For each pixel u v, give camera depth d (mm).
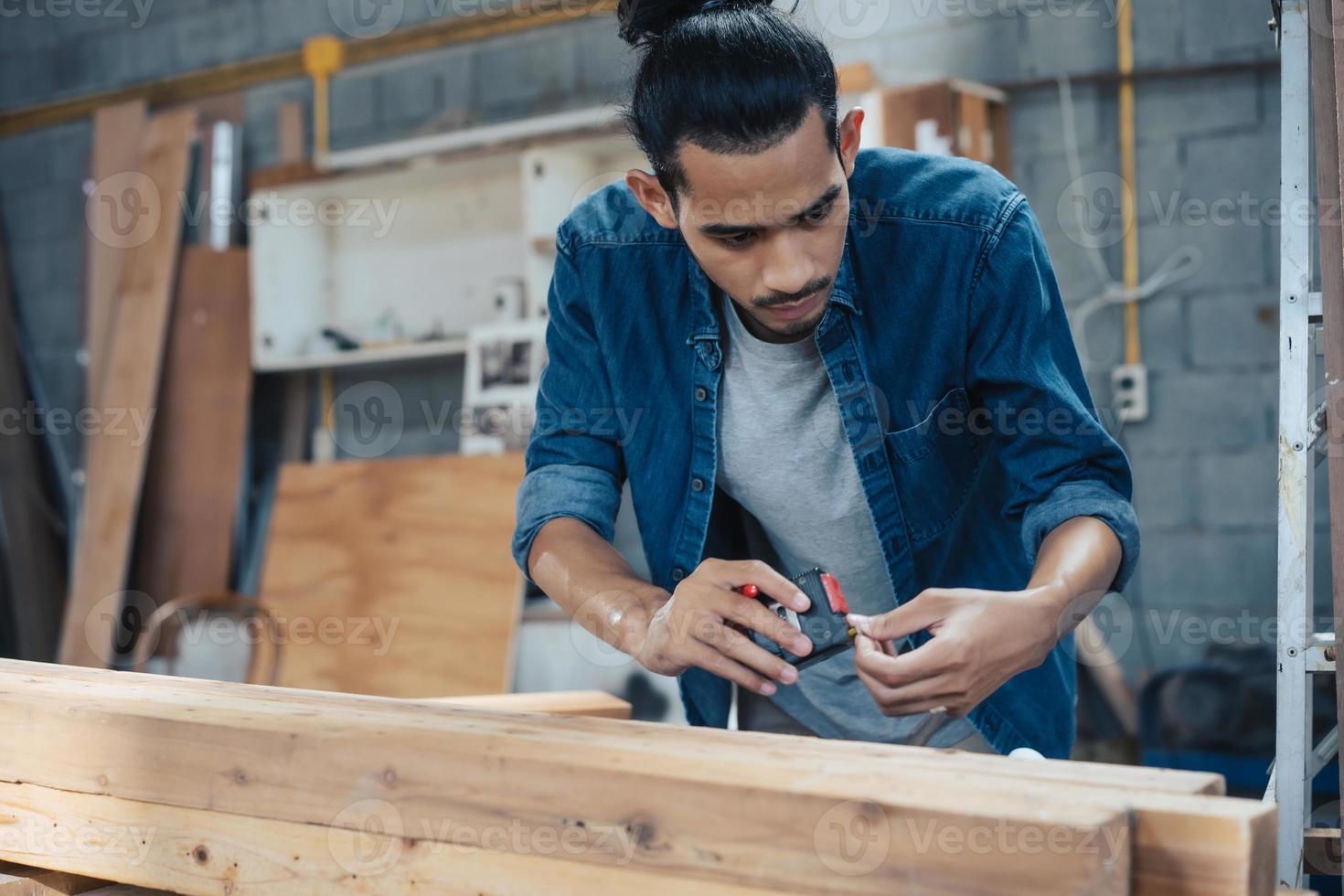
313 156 3848
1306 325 1220
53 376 4172
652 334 1168
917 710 926
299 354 3715
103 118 4039
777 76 860
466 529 3172
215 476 3730
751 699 1304
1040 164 3062
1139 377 2971
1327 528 2738
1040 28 3061
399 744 769
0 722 944
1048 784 667
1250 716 2582
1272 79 2869
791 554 1230
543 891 722
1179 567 2939
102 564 3668
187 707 888
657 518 1211
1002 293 1069
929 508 1161
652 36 969
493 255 3537
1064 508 1025
